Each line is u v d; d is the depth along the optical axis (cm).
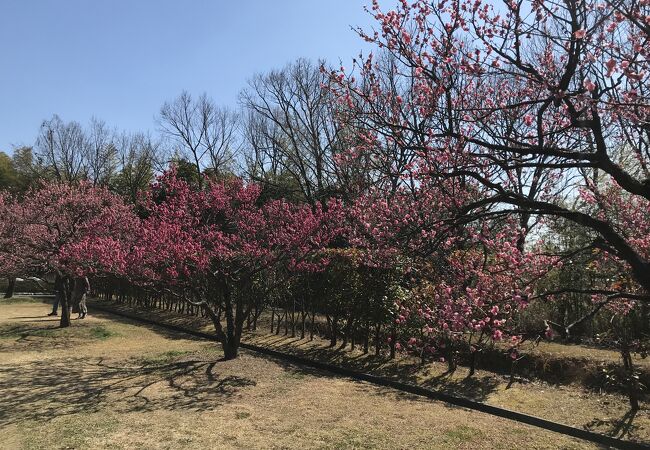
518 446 465
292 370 777
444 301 577
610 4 327
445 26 475
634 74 304
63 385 687
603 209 623
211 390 654
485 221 583
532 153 369
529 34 408
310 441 472
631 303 576
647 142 513
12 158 3912
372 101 518
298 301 1059
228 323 859
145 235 806
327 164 2020
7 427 511
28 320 1399
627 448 459
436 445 465
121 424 518
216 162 3039
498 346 758
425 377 714
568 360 675
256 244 819
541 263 492
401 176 545
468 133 503
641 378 604
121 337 1111
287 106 2472
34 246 1215
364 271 861
